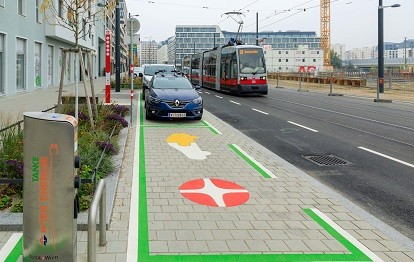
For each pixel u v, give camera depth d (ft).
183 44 385.29
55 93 86.12
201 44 386.73
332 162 31.65
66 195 13.06
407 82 168.86
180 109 50.16
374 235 17.71
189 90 53.62
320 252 15.90
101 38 226.58
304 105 77.56
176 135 41.57
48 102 66.49
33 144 12.89
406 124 52.65
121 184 24.29
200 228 18.02
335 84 165.27
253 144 37.88
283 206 21.09
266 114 62.13
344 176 27.68
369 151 35.70
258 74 96.43
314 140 40.93
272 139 41.39
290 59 392.47
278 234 17.54
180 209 20.33
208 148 35.50
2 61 74.64
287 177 26.66
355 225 18.79
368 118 58.59
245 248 16.14
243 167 29.07
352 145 38.42
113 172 25.73
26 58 87.20
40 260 13.20
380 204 22.22
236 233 17.56
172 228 17.97
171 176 26.27
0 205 19.10
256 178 26.25
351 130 47.37
